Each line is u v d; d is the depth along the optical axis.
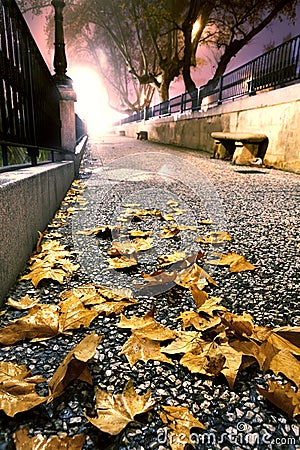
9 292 1.34
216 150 8.94
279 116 6.57
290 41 6.67
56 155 4.47
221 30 20.88
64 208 2.95
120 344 1.03
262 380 0.89
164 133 16.31
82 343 0.89
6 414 0.72
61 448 0.66
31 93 2.41
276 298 1.35
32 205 1.81
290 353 0.96
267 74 7.68
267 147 7.14
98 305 1.24
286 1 15.79
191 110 13.71
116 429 0.69
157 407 0.78
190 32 16.59
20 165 2.28
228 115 9.29
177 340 1.02
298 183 4.81
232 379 0.85
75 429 0.72
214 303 1.26
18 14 2.05
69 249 1.89
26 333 1.05
